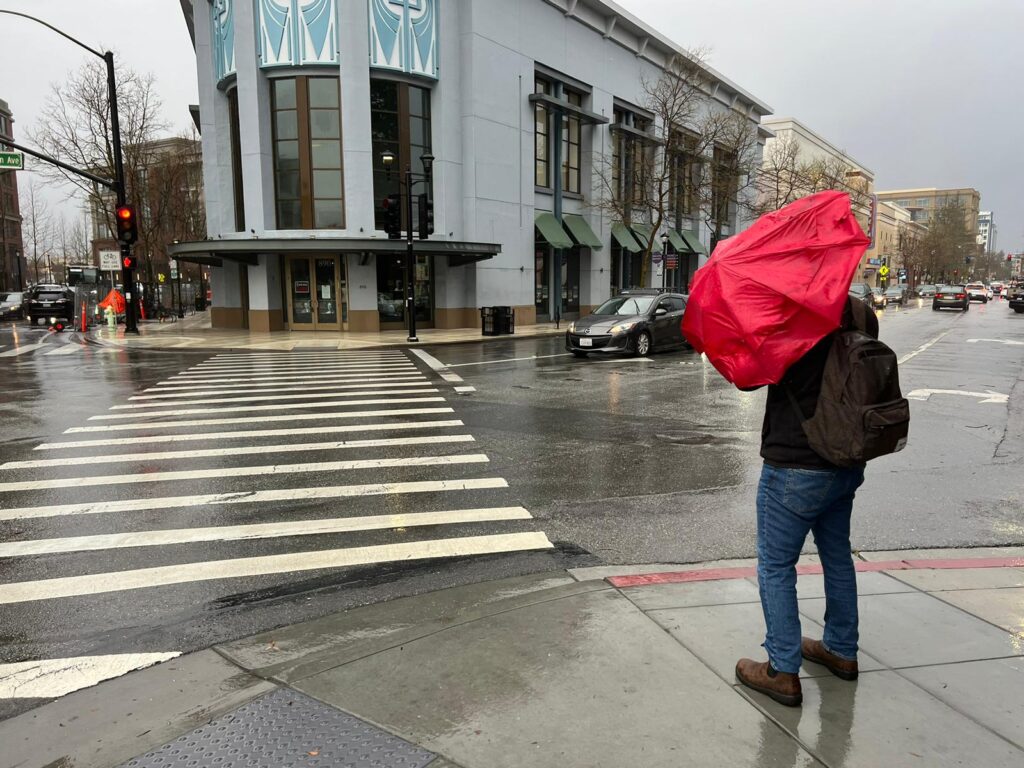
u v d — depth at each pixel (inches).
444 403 423.8
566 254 1322.6
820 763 95.4
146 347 807.7
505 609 145.5
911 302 2632.9
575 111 1230.3
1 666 131.3
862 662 123.3
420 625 139.6
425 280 1059.3
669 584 158.1
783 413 109.0
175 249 986.7
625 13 1323.8
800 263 105.5
